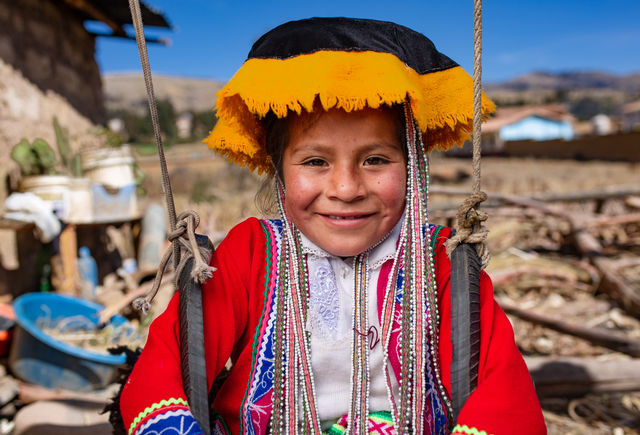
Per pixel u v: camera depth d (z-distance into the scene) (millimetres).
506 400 1040
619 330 4297
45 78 5148
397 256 1226
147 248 5234
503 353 1099
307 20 1155
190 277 1095
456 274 1116
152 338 1135
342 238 1160
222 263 1209
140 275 4781
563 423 2705
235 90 1062
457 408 1069
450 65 1191
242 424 1170
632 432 2615
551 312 4695
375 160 1141
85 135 6148
